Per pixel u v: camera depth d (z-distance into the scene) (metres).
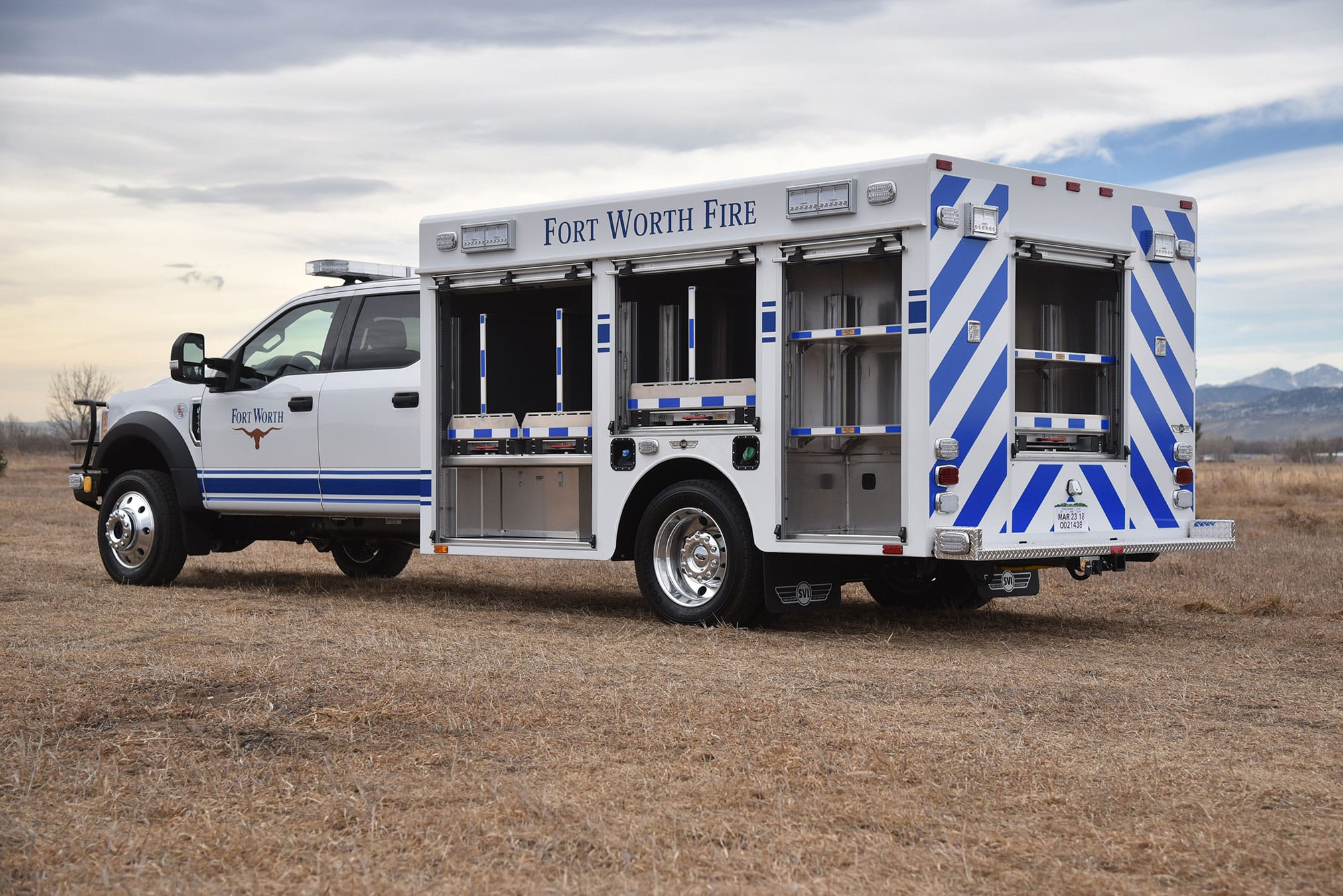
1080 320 8.77
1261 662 7.39
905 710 5.91
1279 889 3.69
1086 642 8.15
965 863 3.87
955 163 7.89
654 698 6.07
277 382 10.51
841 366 8.21
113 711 5.74
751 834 4.13
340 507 10.20
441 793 4.57
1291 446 105.56
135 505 11.05
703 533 8.71
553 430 9.26
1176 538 8.79
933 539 7.78
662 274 8.84
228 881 3.76
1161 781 4.73
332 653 7.24
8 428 91.12
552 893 3.65
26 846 4.04
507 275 9.35
